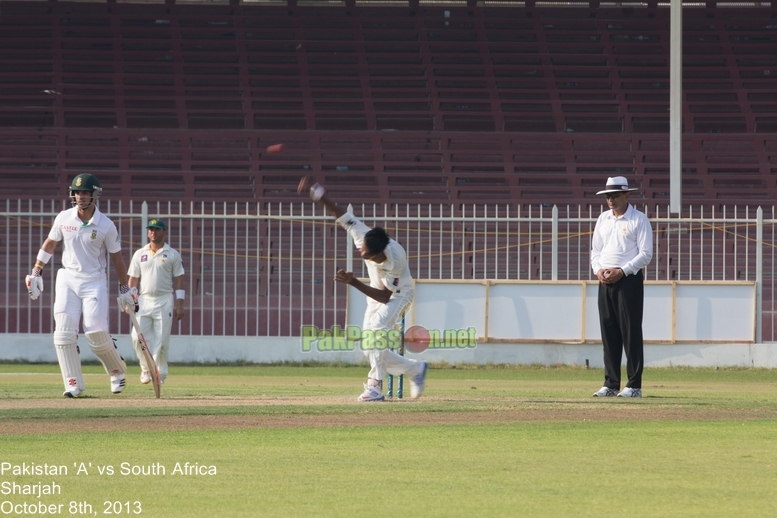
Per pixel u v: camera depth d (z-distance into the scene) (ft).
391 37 340.59
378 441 74.38
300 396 110.63
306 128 309.01
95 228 108.06
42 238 239.09
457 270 226.38
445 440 74.95
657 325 179.22
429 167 291.38
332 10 348.38
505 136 304.09
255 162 289.12
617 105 316.60
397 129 309.83
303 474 61.52
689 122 310.86
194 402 100.22
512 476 60.90
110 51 328.49
